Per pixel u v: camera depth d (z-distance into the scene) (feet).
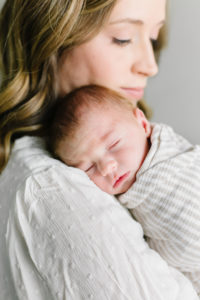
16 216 2.32
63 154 2.87
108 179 2.77
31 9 2.89
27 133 3.10
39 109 3.09
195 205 2.63
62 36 2.77
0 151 3.02
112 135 2.78
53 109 3.14
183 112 5.54
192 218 2.62
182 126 5.62
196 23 4.99
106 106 2.83
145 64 2.87
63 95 3.15
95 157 2.79
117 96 2.91
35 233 2.23
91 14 2.64
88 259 2.05
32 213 2.28
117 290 1.98
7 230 2.35
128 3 2.60
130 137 2.82
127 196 2.76
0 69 3.42
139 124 2.92
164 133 2.95
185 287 2.46
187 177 2.69
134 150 2.81
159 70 5.42
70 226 2.14
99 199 2.32
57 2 2.71
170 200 2.67
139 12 2.64
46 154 2.77
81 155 2.82
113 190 2.78
